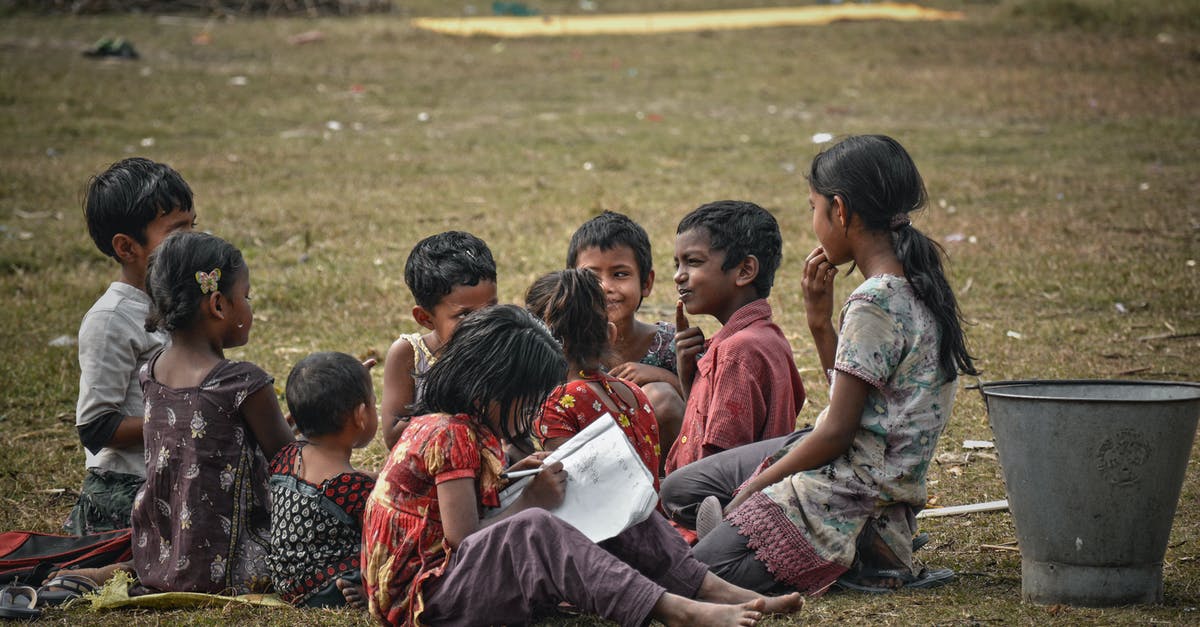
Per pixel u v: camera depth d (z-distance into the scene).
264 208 18.50
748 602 5.61
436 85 31.45
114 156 22.39
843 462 6.22
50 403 10.52
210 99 28.41
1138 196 19.06
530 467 6.07
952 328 6.14
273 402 6.77
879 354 6.02
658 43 38.16
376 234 17.14
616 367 8.05
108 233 7.41
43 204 18.59
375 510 5.96
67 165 21.25
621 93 30.89
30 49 33.59
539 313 6.86
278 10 42.56
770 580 6.24
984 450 9.16
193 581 6.61
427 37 38.38
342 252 16.11
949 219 17.73
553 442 6.64
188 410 6.61
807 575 6.18
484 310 6.05
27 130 24.28
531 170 22.08
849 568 6.29
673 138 25.31
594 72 33.69
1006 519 7.74
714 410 6.99
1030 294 13.86
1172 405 5.62
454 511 5.76
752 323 7.22
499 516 5.94
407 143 24.62
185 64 32.72
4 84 28.33
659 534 5.96
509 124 26.80
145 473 7.37
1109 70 32.72
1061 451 5.74
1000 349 11.76
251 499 6.76
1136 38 36.53
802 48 37.00
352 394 6.34
